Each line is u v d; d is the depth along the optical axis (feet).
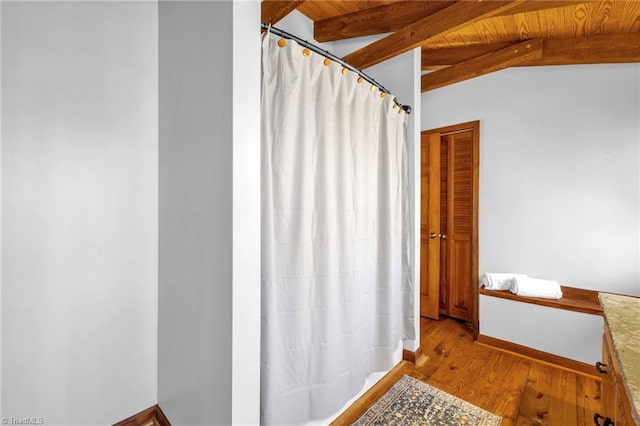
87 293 4.54
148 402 5.19
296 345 4.48
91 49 4.50
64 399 4.38
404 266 7.46
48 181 4.19
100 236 4.64
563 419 5.47
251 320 3.49
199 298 3.96
